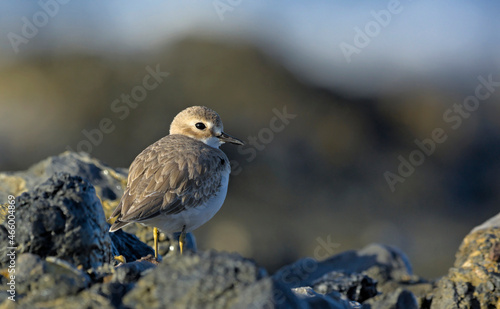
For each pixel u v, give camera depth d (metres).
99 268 5.02
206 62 19.78
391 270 9.16
